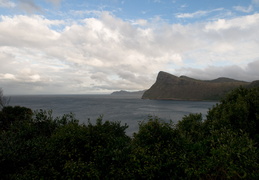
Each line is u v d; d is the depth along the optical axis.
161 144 5.06
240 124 7.13
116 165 4.60
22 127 7.48
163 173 4.50
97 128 5.96
